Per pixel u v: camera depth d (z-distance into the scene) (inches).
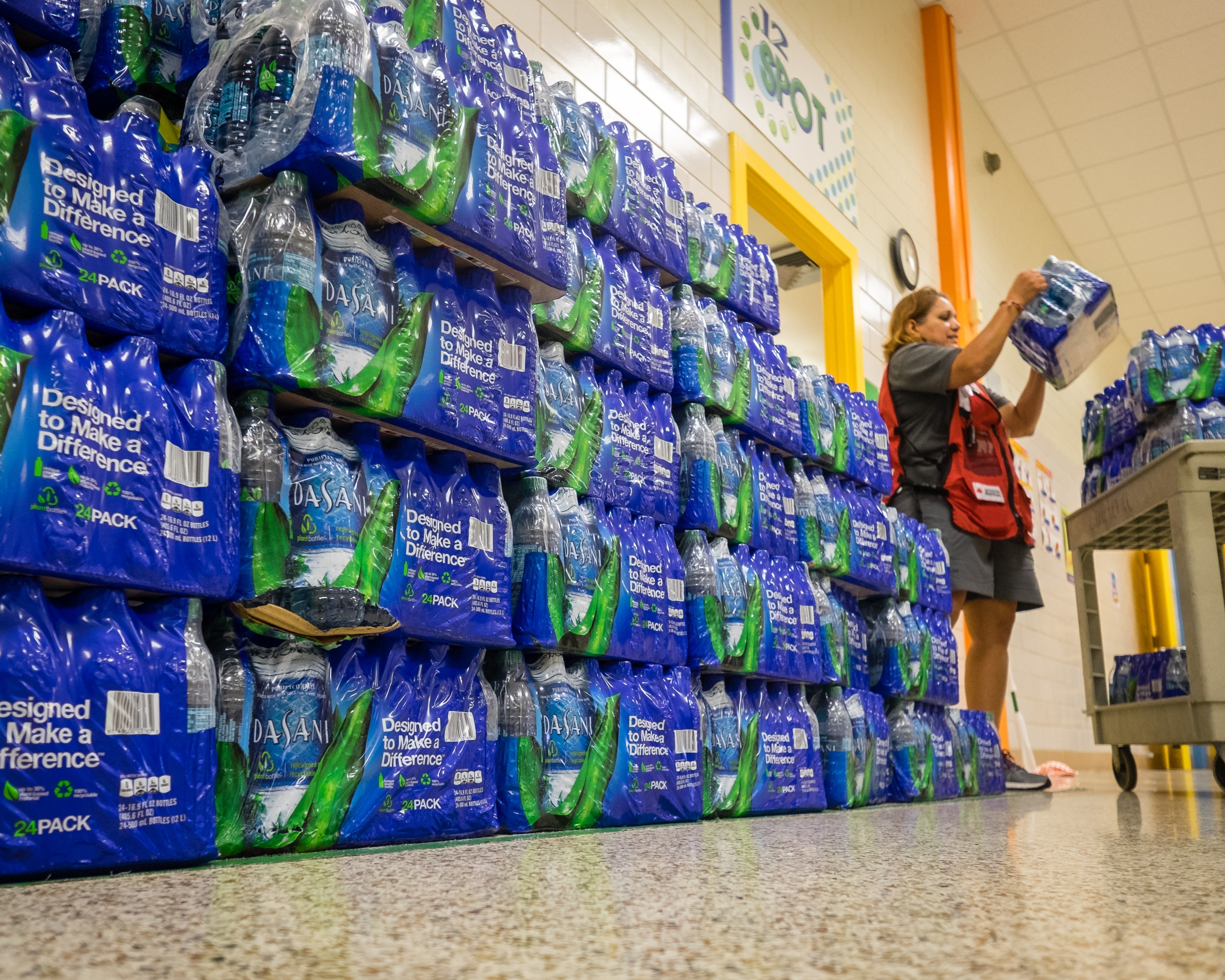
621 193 93.0
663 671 86.4
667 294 96.4
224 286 57.4
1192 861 51.6
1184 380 145.9
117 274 51.4
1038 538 295.0
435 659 65.2
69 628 46.9
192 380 54.1
